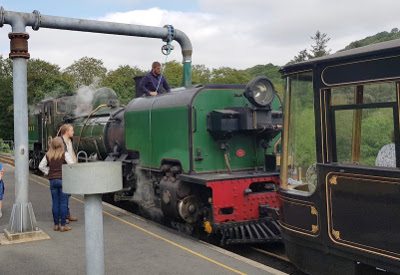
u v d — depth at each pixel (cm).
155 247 539
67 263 479
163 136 703
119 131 893
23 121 574
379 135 353
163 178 687
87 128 1054
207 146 650
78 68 4794
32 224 586
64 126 639
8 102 4922
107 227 646
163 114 701
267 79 632
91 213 288
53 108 1259
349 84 366
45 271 454
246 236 601
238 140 681
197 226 680
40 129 1439
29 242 564
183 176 631
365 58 352
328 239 386
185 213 643
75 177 279
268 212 591
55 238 583
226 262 477
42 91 3875
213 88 657
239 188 602
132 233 610
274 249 617
